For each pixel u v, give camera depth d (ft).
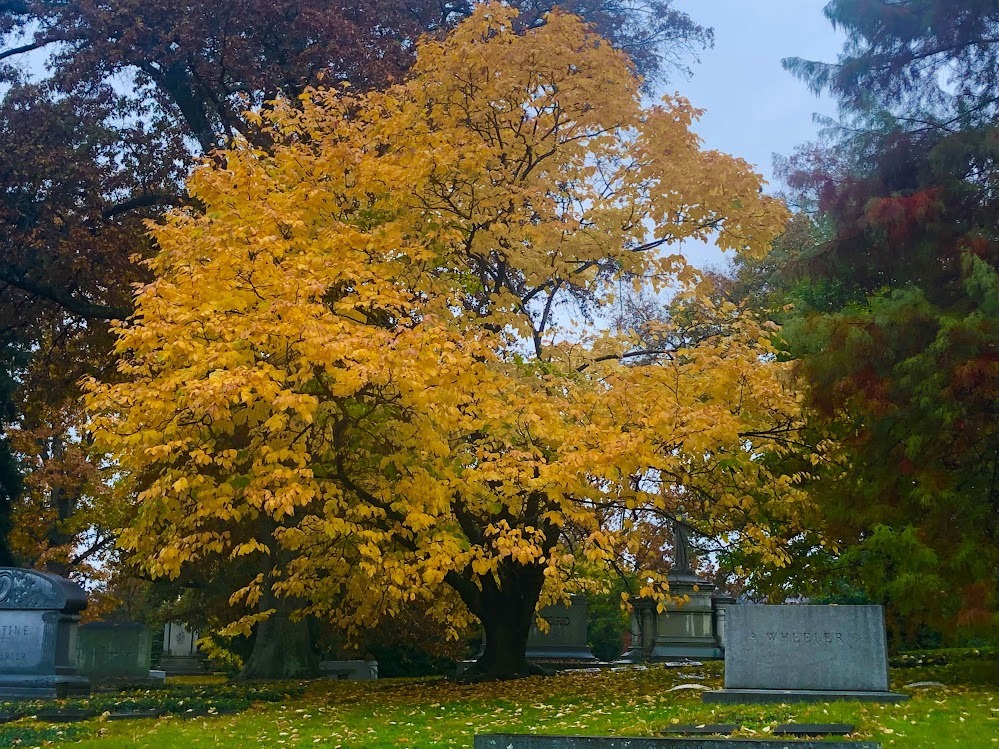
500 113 56.70
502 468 45.73
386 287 46.85
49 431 96.78
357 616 60.95
